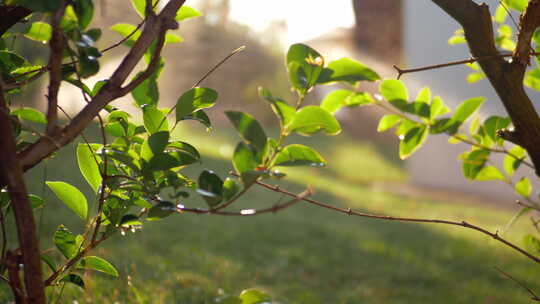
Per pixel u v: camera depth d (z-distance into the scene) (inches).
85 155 55.0
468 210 384.5
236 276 202.2
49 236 200.4
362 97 70.9
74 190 56.5
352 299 193.0
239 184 44.9
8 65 56.1
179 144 50.5
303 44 50.7
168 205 43.9
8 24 47.6
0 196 55.1
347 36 724.7
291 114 48.2
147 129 52.1
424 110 70.4
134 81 41.8
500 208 396.8
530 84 76.3
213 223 288.5
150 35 42.1
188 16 59.9
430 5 423.5
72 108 414.3
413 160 489.4
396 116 73.0
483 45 56.6
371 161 595.2
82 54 39.6
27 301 44.1
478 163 76.2
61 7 36.1
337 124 48.1
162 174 50.3
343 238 285.3
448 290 204.7
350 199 412.8
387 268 234.2
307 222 315.0
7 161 38.0
